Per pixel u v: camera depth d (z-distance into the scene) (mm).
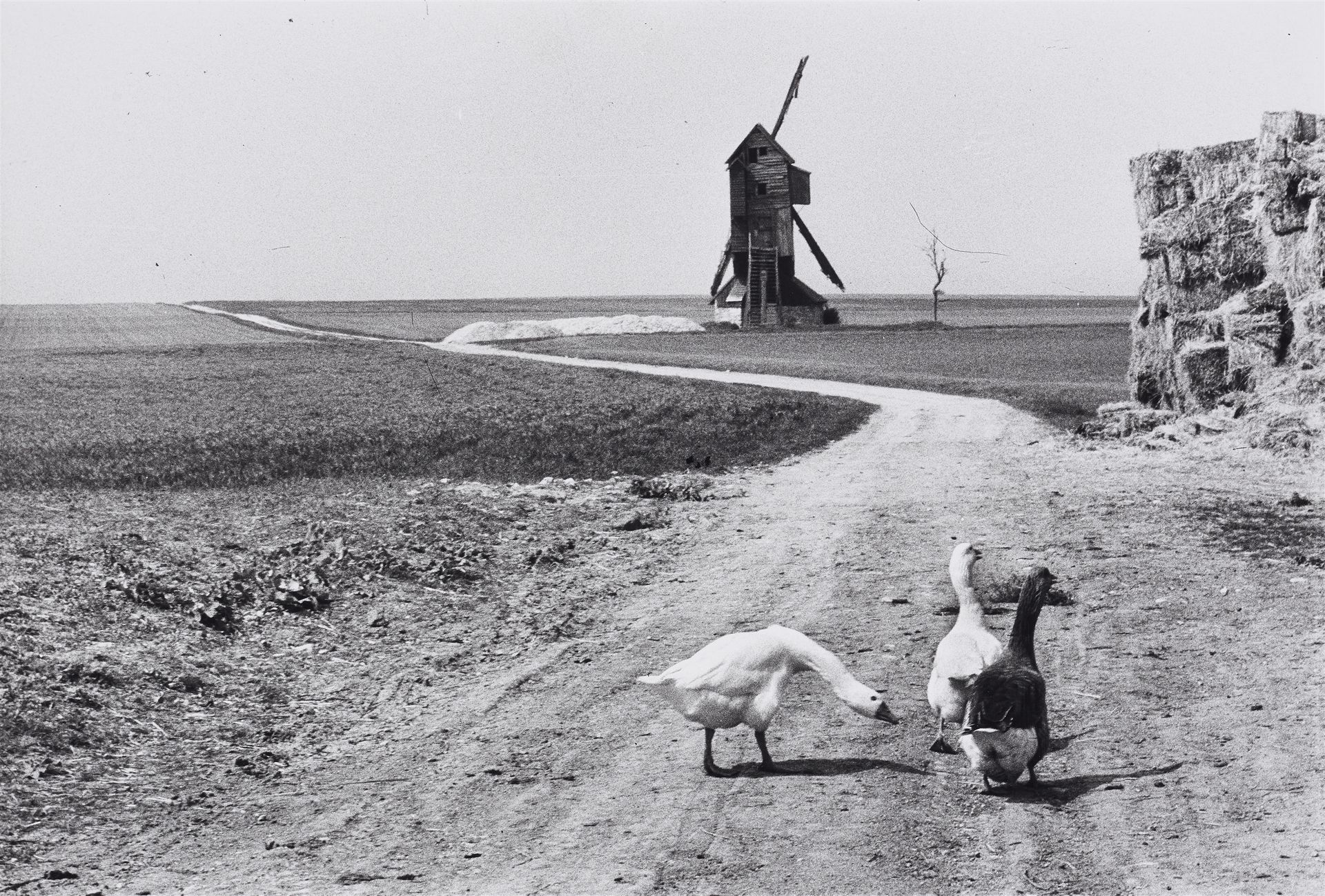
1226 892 6684
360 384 60031
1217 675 11422
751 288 112938
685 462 32188
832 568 18062
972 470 29453
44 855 7980
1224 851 7258
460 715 11336
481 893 7148
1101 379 64562
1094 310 195125
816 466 31641
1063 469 29016
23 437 35844
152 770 9781
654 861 7539
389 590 16469
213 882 7473
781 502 25250
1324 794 8078
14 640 12234
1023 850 7473
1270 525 19797
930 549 19312
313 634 14414
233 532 19859
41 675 11359
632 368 75500
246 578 15984
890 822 8023
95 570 15719
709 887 7105
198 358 83812
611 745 10211
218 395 54750
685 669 8961
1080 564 17469
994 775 8445
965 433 38938
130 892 7320
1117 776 8789
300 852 7996
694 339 105500
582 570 18594
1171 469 27922
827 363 76812
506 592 17031
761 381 63688
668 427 39094
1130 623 13750
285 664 13164
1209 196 37500
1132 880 6945
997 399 51219
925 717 10555
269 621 14680
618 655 13477
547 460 31641
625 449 33969
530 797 8961
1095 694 10992
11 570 15117
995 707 7871
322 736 10891
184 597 14961
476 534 20797
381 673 13000
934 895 6875
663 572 18484
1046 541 19438
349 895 7188
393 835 8289
